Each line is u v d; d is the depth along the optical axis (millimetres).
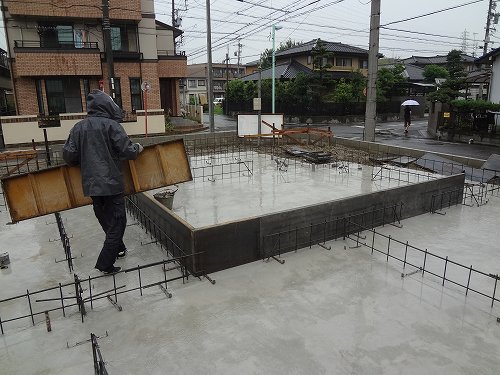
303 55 33375
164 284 4551
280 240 5344
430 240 5793
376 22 13992
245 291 4395
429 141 18359
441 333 3619
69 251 4824
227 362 3248
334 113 29281
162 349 3422
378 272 4820
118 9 18969
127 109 20266
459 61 34750
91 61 17984
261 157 11805
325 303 4121
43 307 4109
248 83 33594
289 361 3252
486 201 7723
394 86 33000
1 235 5984
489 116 17781
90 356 3355
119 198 4777
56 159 12086
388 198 6438
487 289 4406
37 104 18109
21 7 17266
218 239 4824
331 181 8484
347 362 3236
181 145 5430
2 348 3469
